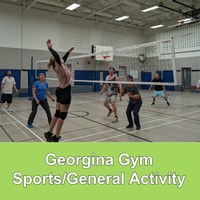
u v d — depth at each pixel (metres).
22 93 12.66
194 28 15.56
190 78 16.08
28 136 4.24
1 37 12.17
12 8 12.47
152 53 16.33
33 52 13.35
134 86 4.62
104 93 15.27
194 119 5.92
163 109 7.66
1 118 6.06
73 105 8.79
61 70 2.60
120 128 4.88
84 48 15.78
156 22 17.66
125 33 18.19
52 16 14.12
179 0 13.23
